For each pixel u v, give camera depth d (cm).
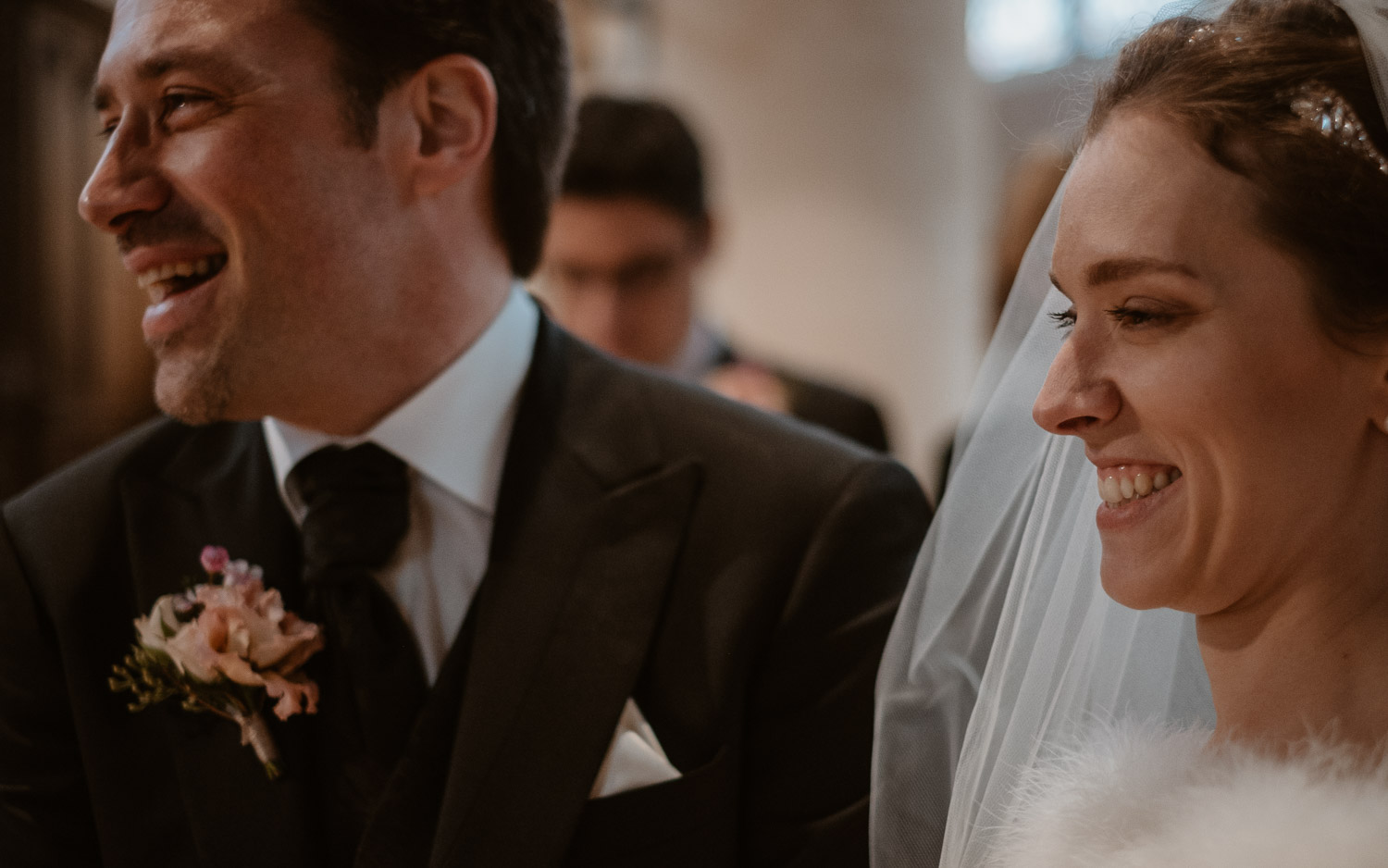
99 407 351
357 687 128
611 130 227
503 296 144
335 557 129
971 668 113
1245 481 82
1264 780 79
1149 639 104
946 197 526
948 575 114
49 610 134
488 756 122
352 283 124
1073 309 92
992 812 103
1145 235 83
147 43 119
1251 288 81
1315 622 84
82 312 344
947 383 536
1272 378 81
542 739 123
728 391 245
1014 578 106
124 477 142
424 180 129
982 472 113
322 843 128
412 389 135
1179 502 86
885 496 137
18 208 318
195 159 117
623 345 233
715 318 517
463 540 137
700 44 511
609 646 127
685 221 233
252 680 123
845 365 521
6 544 139
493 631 128
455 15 129
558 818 120
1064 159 110
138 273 124
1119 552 89
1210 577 85
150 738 132
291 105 119
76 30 333
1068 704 104
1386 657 82
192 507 140
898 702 115
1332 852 72
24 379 321
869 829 123
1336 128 80
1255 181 81
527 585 130
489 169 138
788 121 516
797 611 129
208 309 121
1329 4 85
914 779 114
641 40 492
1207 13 91
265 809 126
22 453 323
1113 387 87
